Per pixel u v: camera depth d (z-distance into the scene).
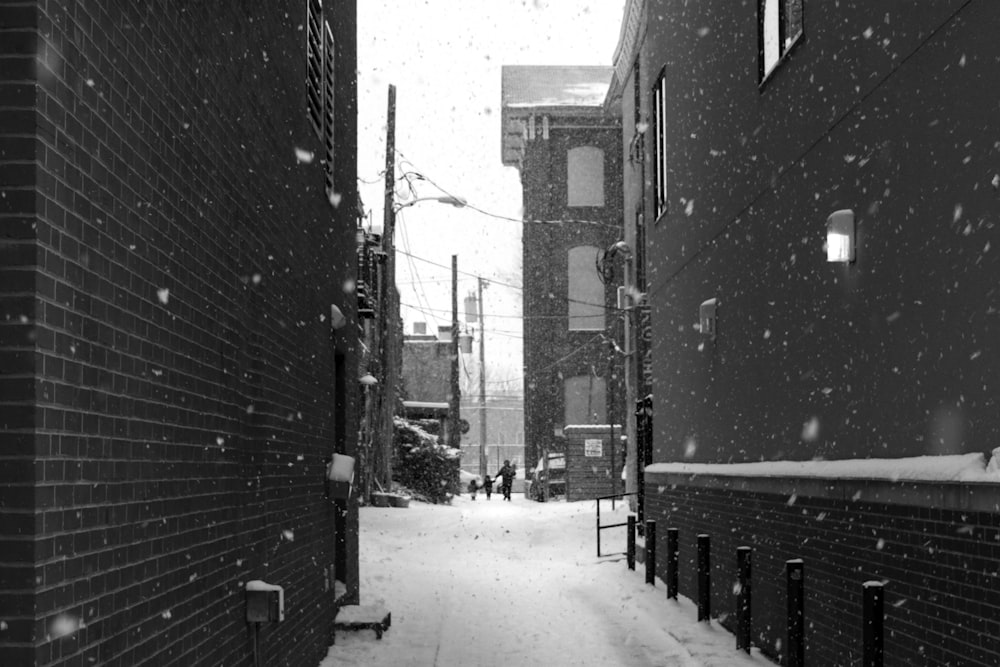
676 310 14.06
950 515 5.74
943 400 6.14
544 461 40.56
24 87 3.24
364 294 13.82
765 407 9.85
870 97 7.25
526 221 40.69
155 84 4.38
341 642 9.93
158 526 4.33
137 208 4.13
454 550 20.53
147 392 4.22
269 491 6.79
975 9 5.73
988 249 5.59
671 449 14.45
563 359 42.81
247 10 6.21
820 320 8.32
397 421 37.06
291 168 7.88
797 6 8.97
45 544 3.22
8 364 3.19
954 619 5.67
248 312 6.24
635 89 24.27
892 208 6.89
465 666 8.94
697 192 12.76
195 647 4.89
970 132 5.79
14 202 3.22
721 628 10.53
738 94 10.81
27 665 3.12
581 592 14.06
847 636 7.37
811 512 8.20
